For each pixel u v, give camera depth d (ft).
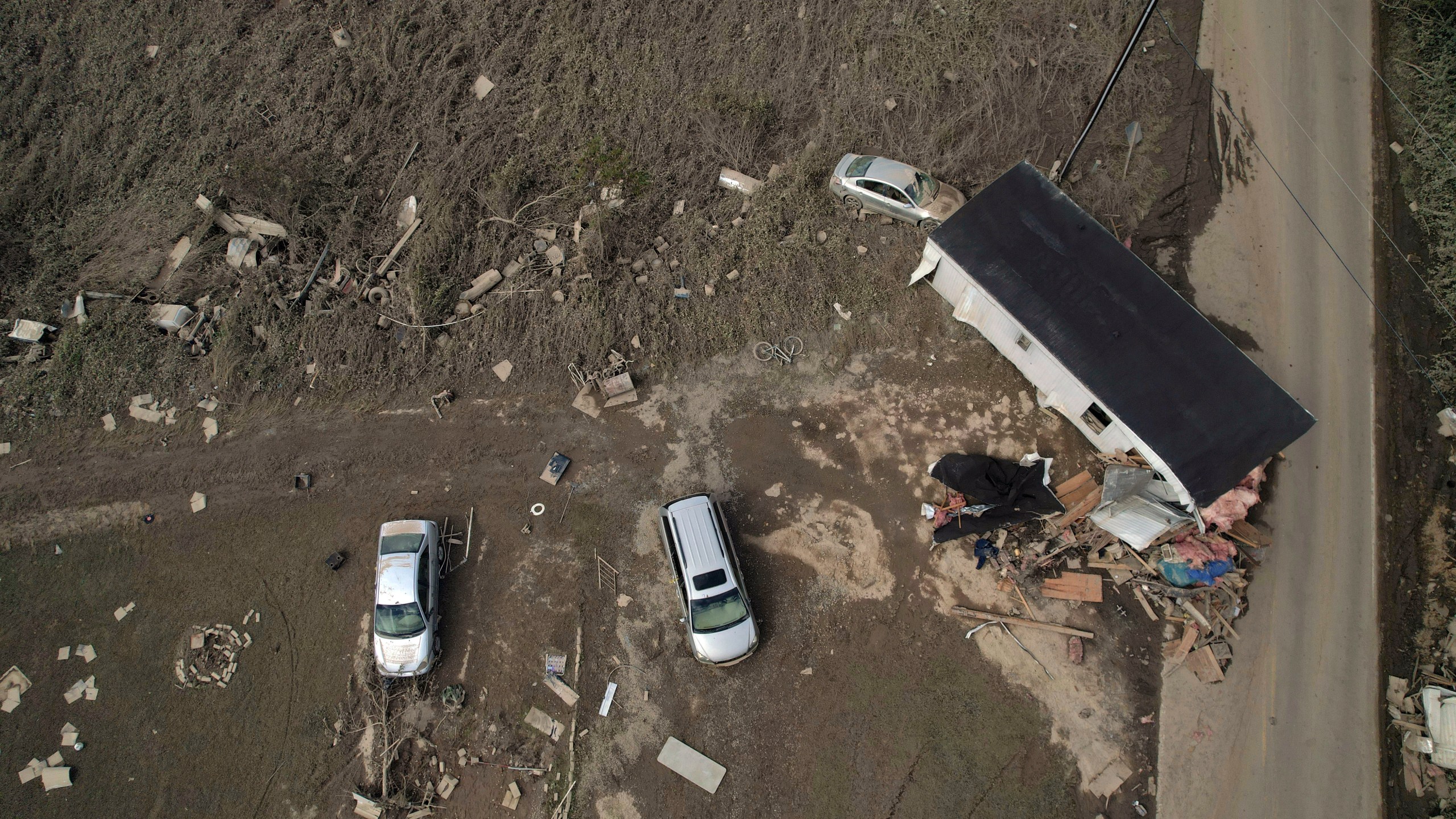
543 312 52.75
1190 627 43.62
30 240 56.80
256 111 60.70
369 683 44.62
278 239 55.93
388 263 54.29
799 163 56.03
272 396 52.03
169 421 51.39
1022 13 59.31
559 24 62.23
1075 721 42.80
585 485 49.16
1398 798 40.34
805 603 45.98
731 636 43.01
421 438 50.62
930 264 50.31
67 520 49.16
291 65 62.39
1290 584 44.55
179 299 54.60
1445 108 53.16
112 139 60.34
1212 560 43.16
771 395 50.96
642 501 48.65
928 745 42.70
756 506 48.42
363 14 63.62
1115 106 56.13
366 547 48.08
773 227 54.34
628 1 62.34
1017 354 48.26
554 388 51.60
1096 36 58.18
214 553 48.34
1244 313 50.44
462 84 60.95
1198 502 40.91
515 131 59.06
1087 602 44.80
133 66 62.95
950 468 46.85
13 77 62.95
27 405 51.55
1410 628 43.29
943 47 58.65
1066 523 45.83
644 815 42.09
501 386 51.83
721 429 50.21
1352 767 41.04
